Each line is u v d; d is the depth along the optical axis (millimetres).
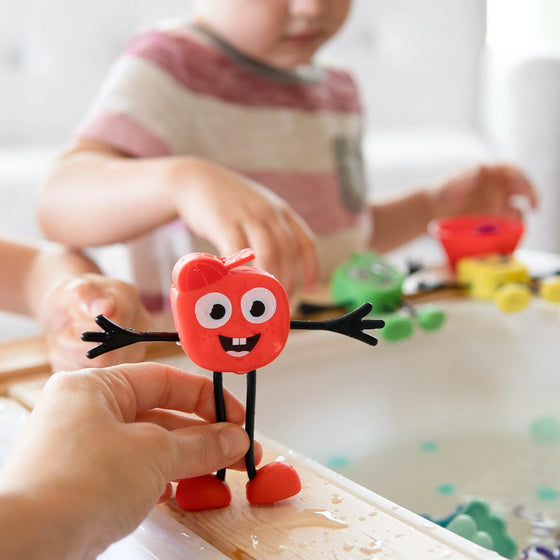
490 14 2322
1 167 1470
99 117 833
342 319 327
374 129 2105
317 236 1010
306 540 313
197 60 929
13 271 722
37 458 271
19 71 1711
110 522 270
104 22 1771
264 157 973
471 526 405
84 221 726
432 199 1167
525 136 1935
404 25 2100
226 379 494
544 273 781
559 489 531
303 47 940
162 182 644
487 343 701
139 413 345
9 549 243
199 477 340
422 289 739
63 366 478
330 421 605
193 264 310
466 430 642
